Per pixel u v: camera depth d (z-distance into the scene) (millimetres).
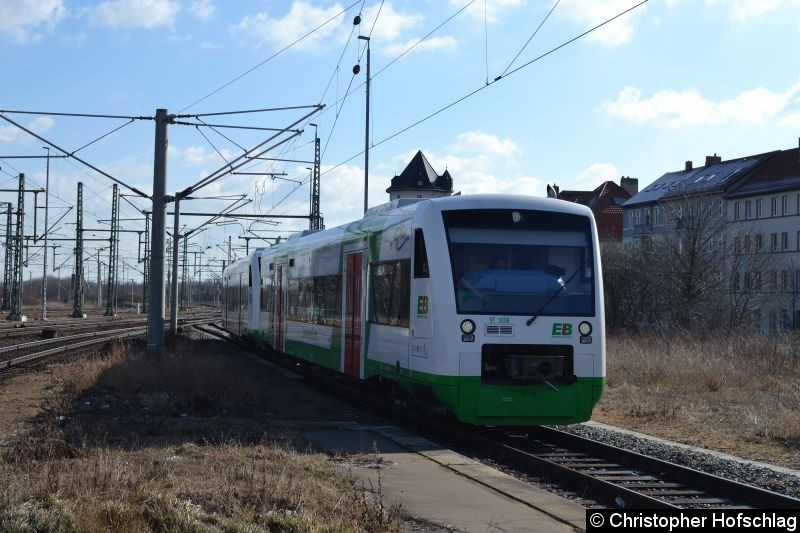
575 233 13656
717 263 45031
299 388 19938
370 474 10102
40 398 16516
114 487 7641
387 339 15180
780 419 15422
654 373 22266
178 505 7160
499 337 12984
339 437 12984
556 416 13102
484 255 13250
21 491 7098
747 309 43969
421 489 9312
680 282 44344
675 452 12422
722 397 19328
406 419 15188
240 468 9367
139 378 18234
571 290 13414
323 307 20250
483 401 12820
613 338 37531
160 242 22422
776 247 64250
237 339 38719
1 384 19094
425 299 13398
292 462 10172
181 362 20031
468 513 8227
